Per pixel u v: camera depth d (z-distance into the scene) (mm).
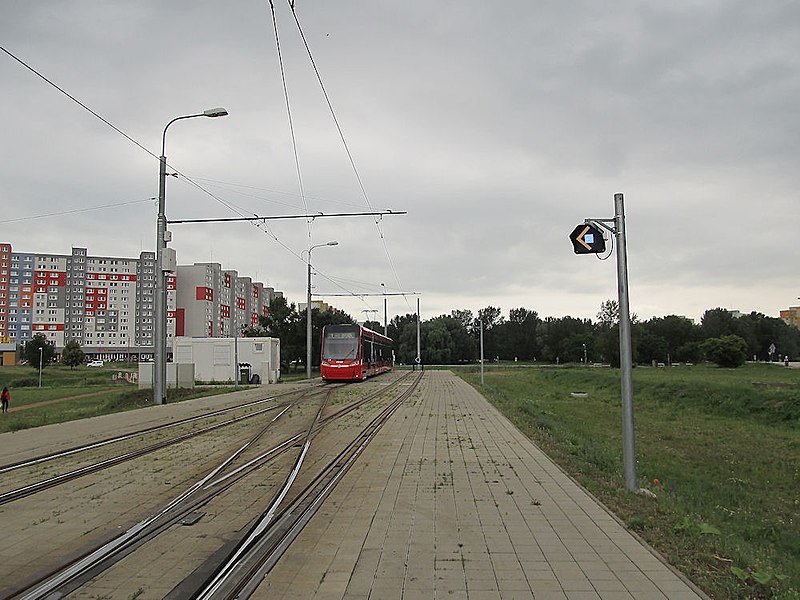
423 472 11594
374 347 50844
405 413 22891
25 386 62844
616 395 40750
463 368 90000
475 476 11203
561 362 127312
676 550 6848
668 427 27109
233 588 5773
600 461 13164
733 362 76438
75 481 11023
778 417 28797
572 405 35719
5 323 104812
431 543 7172
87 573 6246
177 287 98125
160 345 27688
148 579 6059
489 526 7887
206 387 40438
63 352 90062
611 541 7211
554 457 13305
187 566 6426
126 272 111562
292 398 29625
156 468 12164
